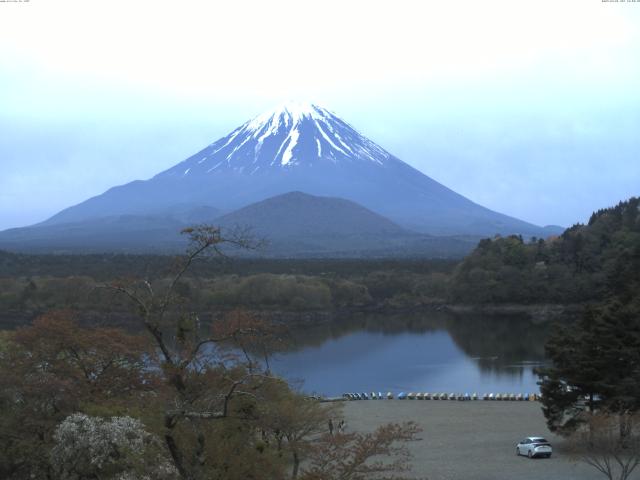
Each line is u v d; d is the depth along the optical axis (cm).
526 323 16425
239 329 2595
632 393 4884
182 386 2559
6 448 3341
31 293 14688
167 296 2550
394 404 7575
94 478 2953
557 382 5225
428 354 11825
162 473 2705
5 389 3416
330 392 8581
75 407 3438
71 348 3816
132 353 3691
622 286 9362
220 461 2547
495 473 4438
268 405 2852
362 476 2834
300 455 3262
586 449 4112
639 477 4194
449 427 6172
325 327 16350
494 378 9431
